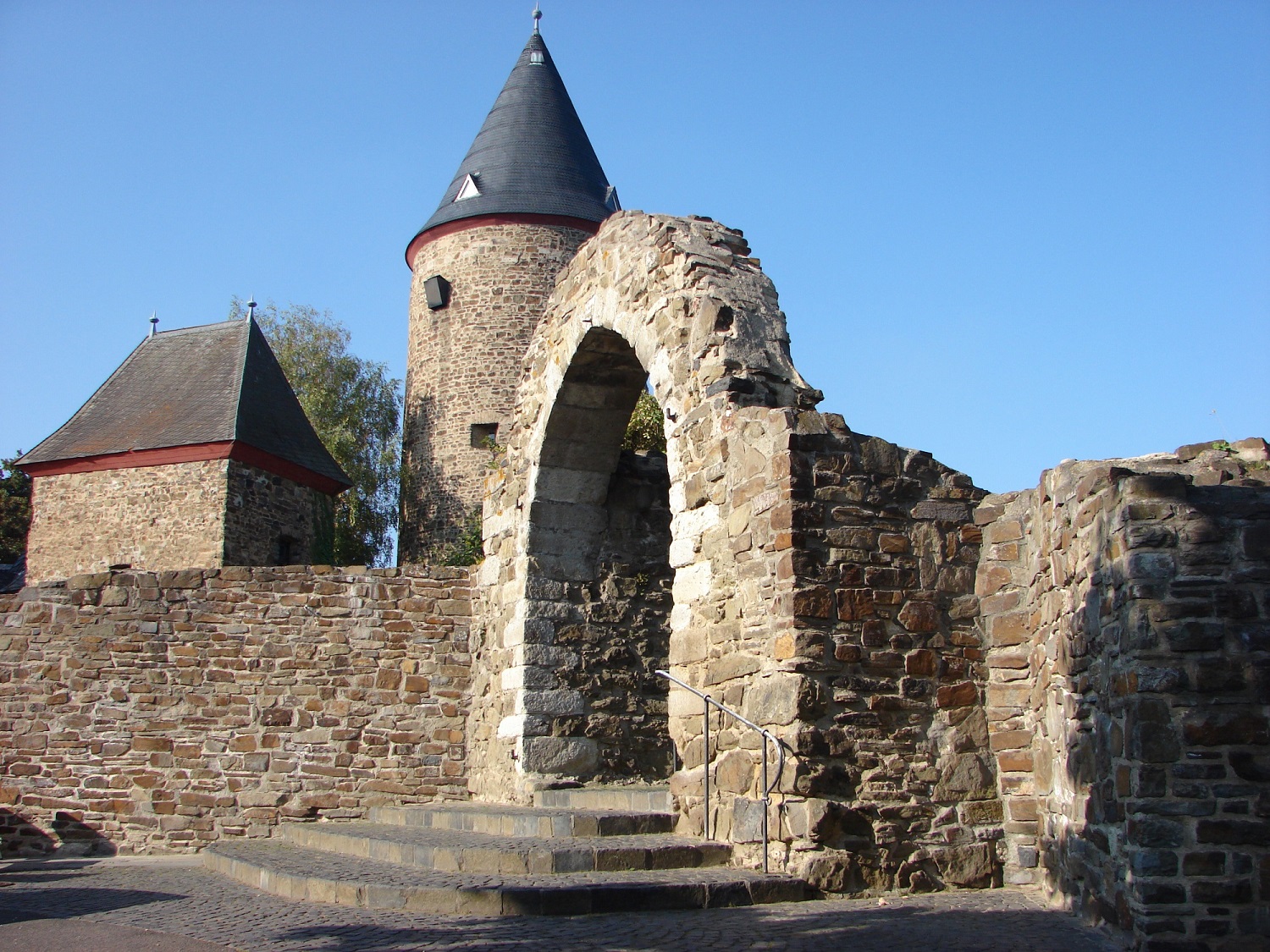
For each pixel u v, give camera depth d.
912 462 8.30
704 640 8.67
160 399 25.41
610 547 12.18
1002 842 7.74
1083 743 6.43
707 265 9.34
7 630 13.44
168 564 23.33
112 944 6.34
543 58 33.16
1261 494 5.66
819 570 7.79
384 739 13.22
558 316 11.82
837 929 6.11
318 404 34.09
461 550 25.88
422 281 30.62
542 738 11.45
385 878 7.49
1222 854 5.33
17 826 12.98
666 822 8.75
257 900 7.72
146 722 13.21
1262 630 5.48
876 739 7.68
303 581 13.56
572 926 6.25
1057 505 7.04
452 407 29.17
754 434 8.29
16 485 33.66
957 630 8.09
